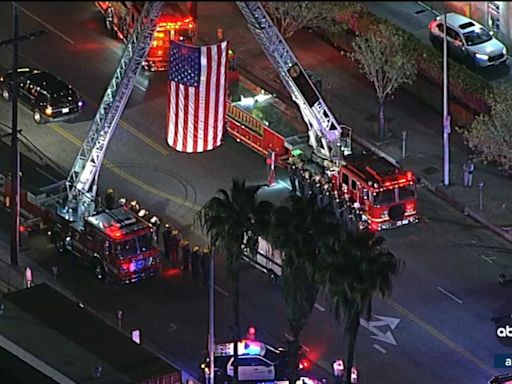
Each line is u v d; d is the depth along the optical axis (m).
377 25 176.88
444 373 143.50
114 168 165.38
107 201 158.38
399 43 169.00
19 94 171.50
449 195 161.88
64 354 137.38
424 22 181.88
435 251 155.75
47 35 183.25
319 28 182.50
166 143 168.75
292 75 161.50
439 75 171.38
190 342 146.25
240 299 150.12
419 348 145.75
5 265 152.62
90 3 187.88
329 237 133.50
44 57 180.38
